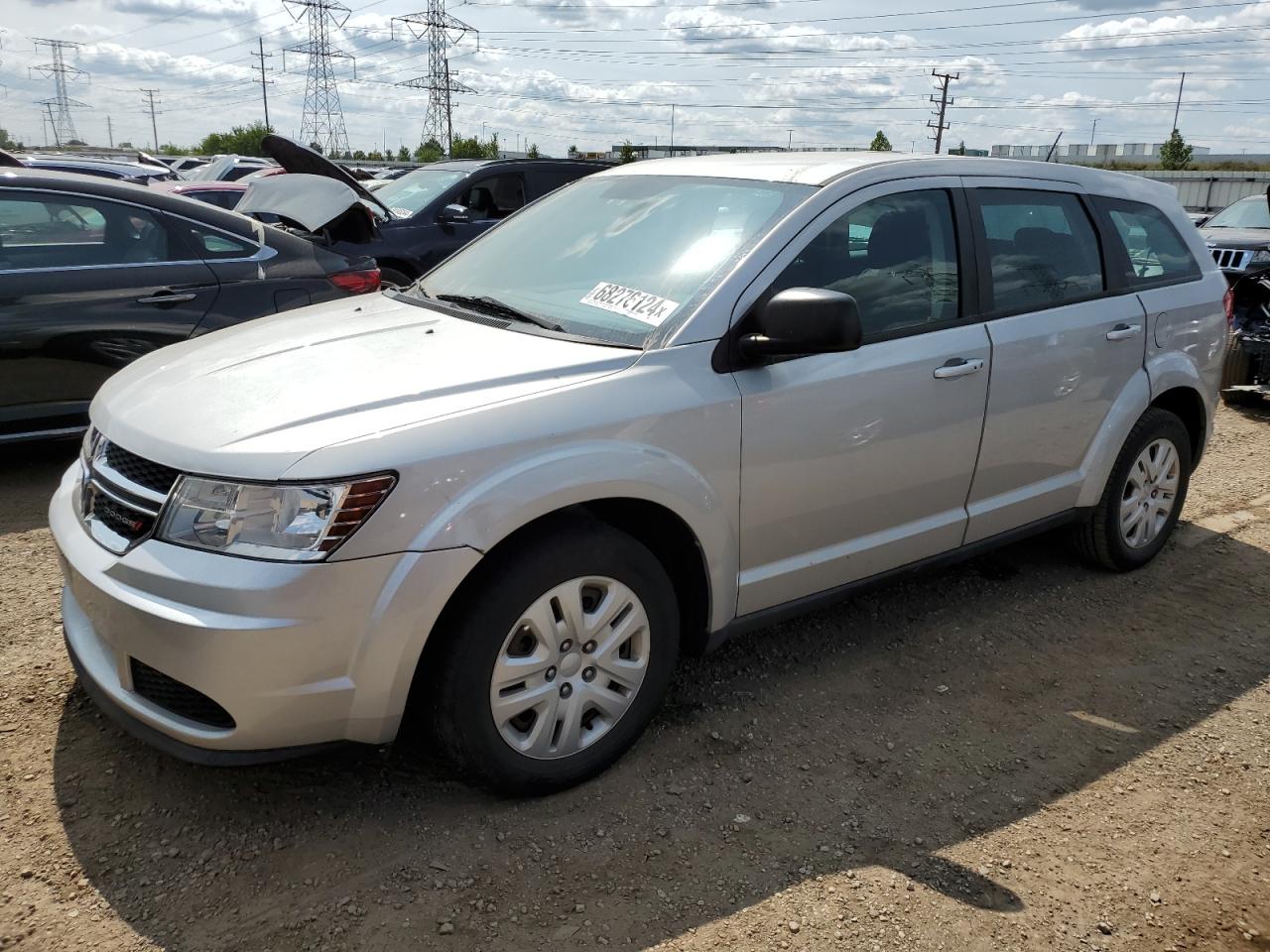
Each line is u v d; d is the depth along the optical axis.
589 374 2.74
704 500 2.86
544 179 10.01
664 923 2.34
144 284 5.21
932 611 4.08
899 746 3.11
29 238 4.99
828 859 2.58
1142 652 3.81
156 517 2.41
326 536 2.30
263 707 2.33
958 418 3.50
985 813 2.80
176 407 2.65
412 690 2.59
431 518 2.39
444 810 2.71
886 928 2.35
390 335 3.05
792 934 2.32
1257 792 2.96
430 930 2.29
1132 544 4.48
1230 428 7.52
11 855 2.47
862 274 3.28
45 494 5.04
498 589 2.51
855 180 3.32
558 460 2.55
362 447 2.36
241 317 5.52
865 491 3.30
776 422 3.00
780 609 3.24
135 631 2.37
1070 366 3.86
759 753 3.04
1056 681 3.56
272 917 2.31
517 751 2.66
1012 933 2.36
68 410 5.11
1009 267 3.73
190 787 2.76
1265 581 4.53
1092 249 4.10
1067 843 2.69
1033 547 4.84
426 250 9.01
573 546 2.62
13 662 3.36
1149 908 2.47
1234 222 11.88
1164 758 3.12
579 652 2.73
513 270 3.54
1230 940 2.38
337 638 2.34
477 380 2.64
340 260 6.03
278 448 2.35
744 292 2.99
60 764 2.83
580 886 2.45
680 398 2.80
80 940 2.22
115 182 5.32
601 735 2.82
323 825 2.63
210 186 12.16
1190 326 4.44
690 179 3.58
